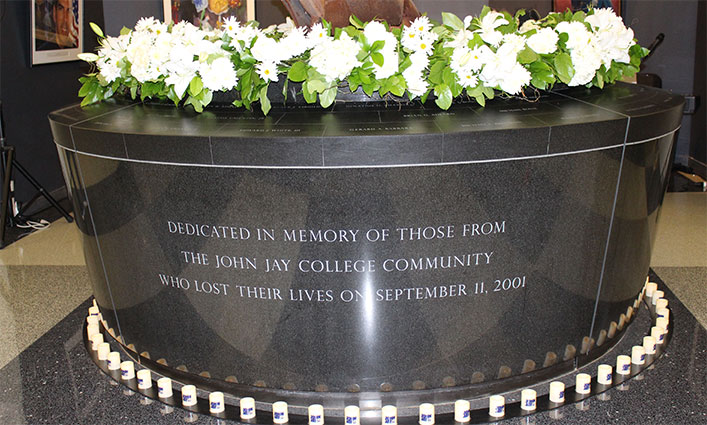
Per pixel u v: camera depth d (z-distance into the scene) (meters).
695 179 6.52
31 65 6.03
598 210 2.56
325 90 2.47
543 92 2.96
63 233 5.35
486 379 2.66
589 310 2.76
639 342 3.09
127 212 2.61
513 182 2.37
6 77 5.79
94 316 3.46
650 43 7.59
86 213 2.80
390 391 2.62
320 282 2.45
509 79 2.48
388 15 3.16
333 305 2.48
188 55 2.54
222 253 2.49
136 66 2.67
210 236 2.48
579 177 2.45
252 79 2.54
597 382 2.74
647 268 3.15
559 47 2.69
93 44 7.27
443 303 2.49
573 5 7.63
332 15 3.16
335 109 2.66
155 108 2.87
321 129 2.33
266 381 2.68
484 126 2.31
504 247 2.46
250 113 2.65
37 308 3.82
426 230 2.37
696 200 5.82
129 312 2.87
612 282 2.79
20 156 6.00
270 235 2.41
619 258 2.77
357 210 2.33
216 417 2.60
